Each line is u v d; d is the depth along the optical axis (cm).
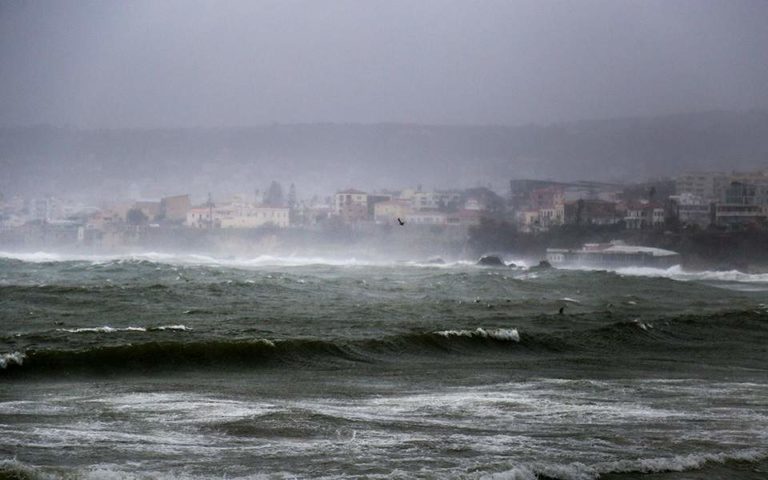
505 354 5566
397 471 2462
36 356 4319
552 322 7275
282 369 4641
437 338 5709
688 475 2620
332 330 6228
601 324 7250
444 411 3509
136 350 4588
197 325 6288
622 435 3117
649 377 4759
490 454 2750
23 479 2223
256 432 2984
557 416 3456
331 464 2561
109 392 3756
